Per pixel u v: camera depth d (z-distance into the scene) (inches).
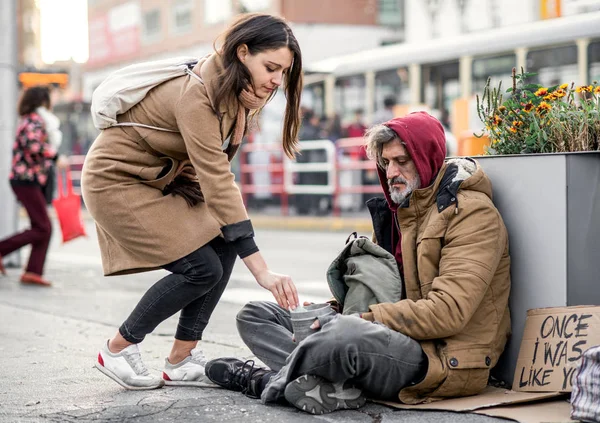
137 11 1348.4
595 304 162.2
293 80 160.6
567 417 142.2
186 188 167.3
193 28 1225.4
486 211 156.6
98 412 157.9
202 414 154.6
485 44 639.8
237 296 327.0
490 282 154.8
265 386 163.2
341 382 152.3
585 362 140.3
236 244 157.9
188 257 164.7
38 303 309.7
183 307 169.6
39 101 359.3
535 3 688.4
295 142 165.3
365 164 707.4
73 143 1069.8
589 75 571.5
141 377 174.4
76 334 243.8
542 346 156.6
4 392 174.9
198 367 176.7
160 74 160.6
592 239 161.8
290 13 978.7
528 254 164.1
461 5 775.1
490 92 187.2
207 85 156.1
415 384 151.6
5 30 428.1
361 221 693.3
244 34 153.2
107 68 1451.8
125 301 315.3
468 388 155.1
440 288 151.8
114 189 163.0
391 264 160.9
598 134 170.2
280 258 490.0
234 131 162.2
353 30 1004.6
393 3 1017.5
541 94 179.6
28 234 362.0
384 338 148.3
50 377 188.4
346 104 759.7
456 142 615.2
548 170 161.3
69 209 362.6
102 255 171.6
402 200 161.6
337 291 165.0
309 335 152.6
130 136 162.2
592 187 161.6
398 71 714.2
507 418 143.5
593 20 570.6
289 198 802.8
